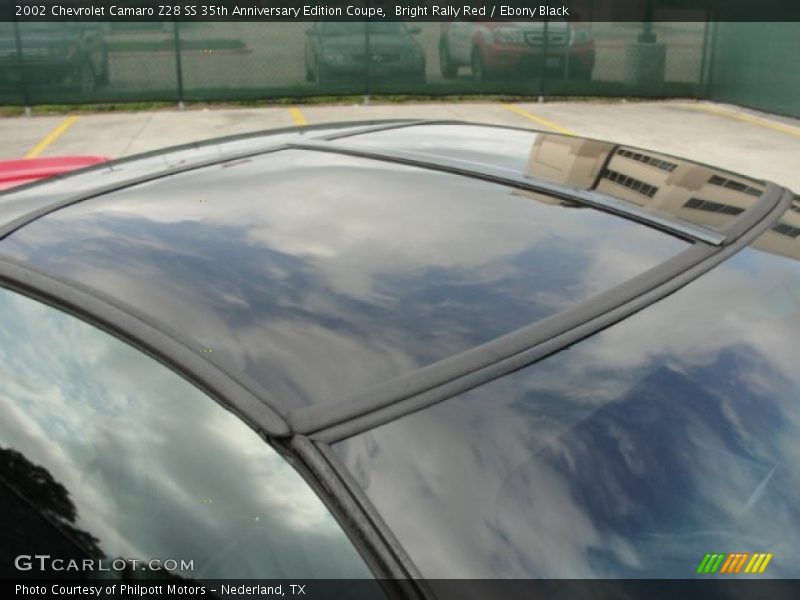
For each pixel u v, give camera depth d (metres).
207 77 15.71
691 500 1.23
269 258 1.55
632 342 1.38
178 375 1.34
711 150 12.00
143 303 1.46
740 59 15.56
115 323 1.43
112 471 1.45
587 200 1.79
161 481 1.37
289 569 1.17
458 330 1.35
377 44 15.98
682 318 1.46
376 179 1.89
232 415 1.27
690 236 1.69
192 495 1.32
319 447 1.15
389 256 1.54
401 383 1.24
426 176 1.91
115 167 2.24
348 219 1.69
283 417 1.20
